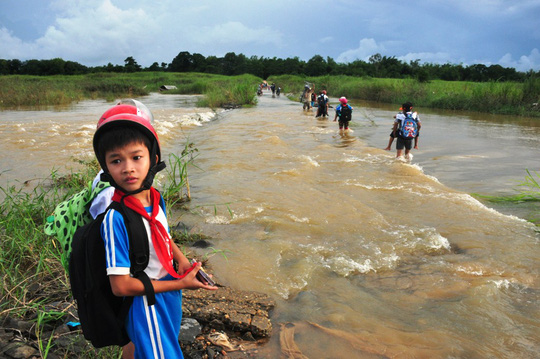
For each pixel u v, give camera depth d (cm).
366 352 299
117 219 174
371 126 1570
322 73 9294
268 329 319
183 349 297
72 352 281
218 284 389
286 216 574
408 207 624
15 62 10150
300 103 2775
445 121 1752
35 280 374
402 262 451
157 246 188
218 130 1405
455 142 1218
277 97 3684
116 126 176
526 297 379
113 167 176
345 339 313
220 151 1028
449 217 582
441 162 959
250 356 294
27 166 856
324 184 744
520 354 300
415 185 735
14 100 2623
